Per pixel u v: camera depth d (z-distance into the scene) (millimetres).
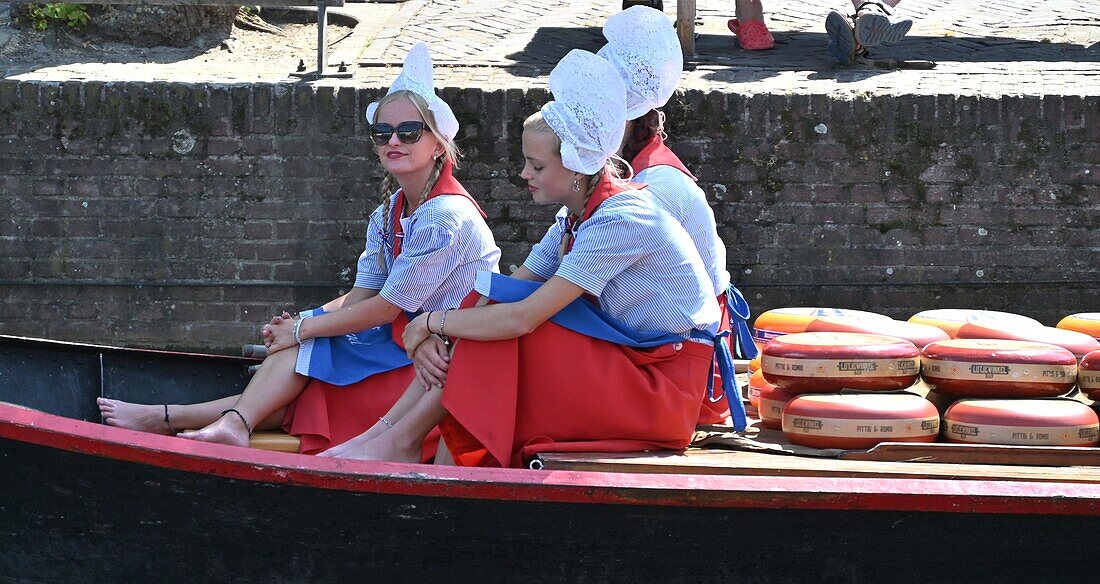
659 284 12953
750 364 16594
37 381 16469
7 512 12367
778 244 26078
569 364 12656
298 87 25562
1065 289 26141
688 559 12102
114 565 12422
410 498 11727
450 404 12508
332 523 11977
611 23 14328
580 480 11469
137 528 12242
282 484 11727
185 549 12312
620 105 12555
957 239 26047
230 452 11664
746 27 31891
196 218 25938
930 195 25906
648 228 12703
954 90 26266
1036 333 14648
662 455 12898
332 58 29641
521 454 12820
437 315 12750
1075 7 37188
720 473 12344
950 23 35531
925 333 15094
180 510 12094
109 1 27594
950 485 11672
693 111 25688
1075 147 25734
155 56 30328
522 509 11766
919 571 12242
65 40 30422
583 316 12805
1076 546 12164
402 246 14828
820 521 11914
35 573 12562
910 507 11641
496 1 37500
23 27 30328
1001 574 12297
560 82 12570
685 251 13055
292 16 34781
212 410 14898
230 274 26078
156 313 26188
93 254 26047
